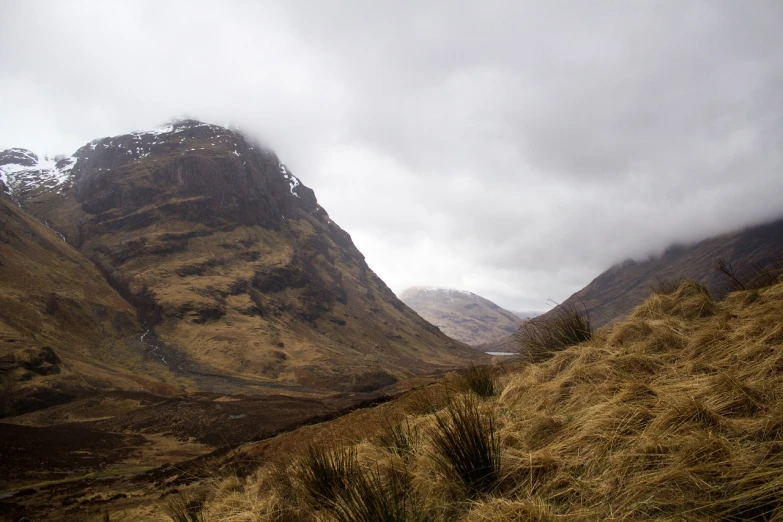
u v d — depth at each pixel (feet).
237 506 12.97
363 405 58.70
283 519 10.93
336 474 10.95
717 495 6.41
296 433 44.01
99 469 95.96
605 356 13.61
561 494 7.91
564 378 13.41
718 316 14.26
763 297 13.83
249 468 16.85
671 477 6.91
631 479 7.29
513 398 14.82
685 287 17.24
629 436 8.46
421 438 12.82
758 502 5.91
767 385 8.62
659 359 12.35
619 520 6.47
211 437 135.33
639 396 10.02
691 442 7.40
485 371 19.31
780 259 16.38
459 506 8.63
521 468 9.13
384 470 10.80
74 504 59.82
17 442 107.55
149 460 108.78
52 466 92.94
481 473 9.18
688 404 8.52
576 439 9.28
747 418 7.91
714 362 10.82
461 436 9.60
